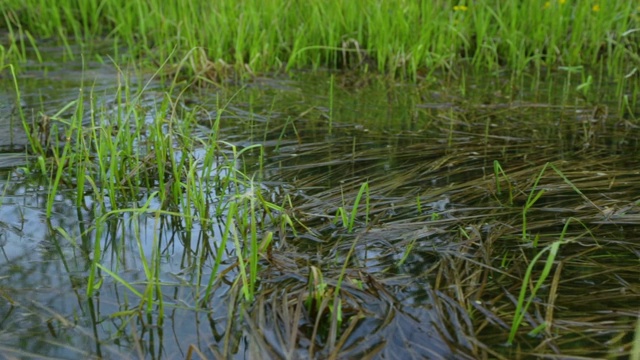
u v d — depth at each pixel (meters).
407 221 2.53
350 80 5.18
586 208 2.60
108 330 1.88
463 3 6.15
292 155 3.37
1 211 2.68
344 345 1.77
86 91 4.67
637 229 2.41
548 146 3.46
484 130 3.81
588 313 1.88
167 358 1.76
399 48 5.38
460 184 2.91
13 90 4.68
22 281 2.15
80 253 2.36
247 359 1.74
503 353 1.71
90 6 7.09
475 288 2.03
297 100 4.59
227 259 2.29
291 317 1.87
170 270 2.23
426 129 3.85
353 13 5.84
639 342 1.69
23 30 6.86
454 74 5.26
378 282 2.03
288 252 2.28
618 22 5.84
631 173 2.96
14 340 1.83
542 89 4.88
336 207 2.68
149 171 3.13
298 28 5.76
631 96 4.56
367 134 3.76
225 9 5.90
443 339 1.77
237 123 3.98
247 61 5.62
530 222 2.49
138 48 5.94
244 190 2.88
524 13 5.93
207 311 1.97
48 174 3.09
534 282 2.06
